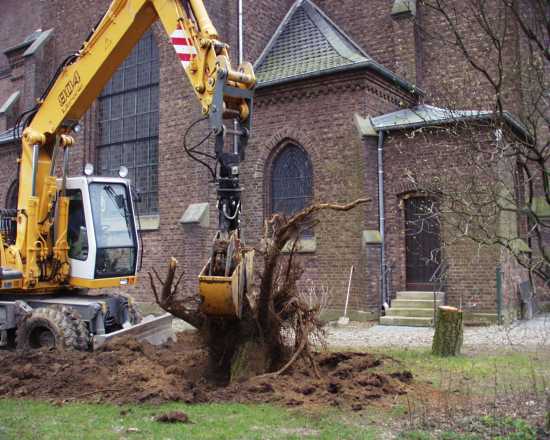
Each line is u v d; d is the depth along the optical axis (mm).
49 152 10945
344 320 14938
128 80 20016
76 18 22141
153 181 19172
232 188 7527
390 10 19500
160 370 8320
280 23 20031
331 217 15867
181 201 17812
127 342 9414
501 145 6508
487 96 13250
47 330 9906
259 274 8523
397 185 15578
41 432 5918
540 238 5719
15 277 10266
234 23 18234
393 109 17031
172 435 5793
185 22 8508
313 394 7332
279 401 6996
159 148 18438
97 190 10883
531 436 5535
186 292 16953
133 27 9711
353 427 6066
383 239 15680
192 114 17797
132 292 18562
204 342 8320
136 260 11344
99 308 10156
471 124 7551
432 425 6098
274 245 7918
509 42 15234
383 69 15930
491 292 14586
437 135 14305
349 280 15438
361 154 15516
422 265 15594
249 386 7379
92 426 6129
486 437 5633
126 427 6074
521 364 9453
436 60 18500
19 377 7996
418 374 8695
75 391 7531
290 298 8312
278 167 17172
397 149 15570
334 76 16031
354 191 15609
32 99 22609
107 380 7824
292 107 16719
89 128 20516
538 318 15812
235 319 7844
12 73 25875
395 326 14562
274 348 8242
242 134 7848
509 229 14508
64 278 10750
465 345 11531
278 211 17031
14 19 30953
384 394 7402
